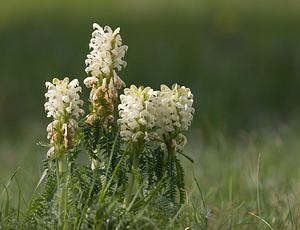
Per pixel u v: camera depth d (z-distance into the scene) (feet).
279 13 68.08
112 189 12.04
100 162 12.72
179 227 13.14
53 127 12.00
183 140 12.30
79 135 11.96
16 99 43.70
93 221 11.08
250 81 52.06
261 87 51.03
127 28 59.72
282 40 60.29
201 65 54.03
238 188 19.63
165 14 64.54
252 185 20.17
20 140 31.91
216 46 58.54
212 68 53.78
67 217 11.63
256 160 25.09
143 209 11.12
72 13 61.31
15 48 51.88
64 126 11.77
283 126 36.68
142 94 11.65
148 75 51.26
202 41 58.95
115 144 11.83
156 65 52.85
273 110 46.55
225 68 53.93
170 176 12.05
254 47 58.90
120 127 11.87
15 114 41.37
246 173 22.31
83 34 55.72
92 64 11.96
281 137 32.14
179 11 65.67
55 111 11.89
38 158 22.85
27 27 56.49
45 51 51.70
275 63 55.93
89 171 11.85
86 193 11.63
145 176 12.25
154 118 11.66
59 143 12.00
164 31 60.03
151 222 10.84
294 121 40.83
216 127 38.40
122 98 11.73
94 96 12.00
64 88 11.94
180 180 12.39
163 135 12.23
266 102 48.34
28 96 44.21
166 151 12.19
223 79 51.47
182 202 12.45
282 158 26.66
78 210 11.31
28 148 26.40
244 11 67.56
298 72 54.24
